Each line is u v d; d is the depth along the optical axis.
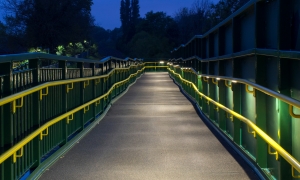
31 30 33.62
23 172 4.54
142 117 10.55
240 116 5.70
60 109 6.53
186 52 18.22
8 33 34.31
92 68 9.73
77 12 36.09
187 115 10.90
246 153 5.65
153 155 6.14
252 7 5.43
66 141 6.54
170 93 17.98
